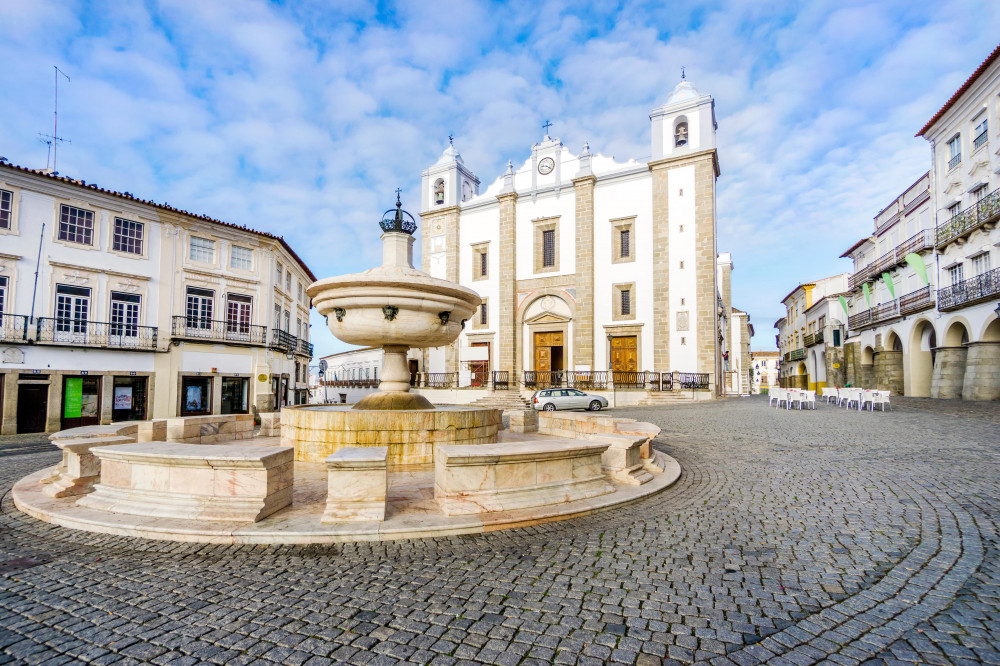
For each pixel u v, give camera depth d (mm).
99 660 2670
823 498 6113
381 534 4508
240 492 4836
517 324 34500
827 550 4332
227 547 4344
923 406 19547
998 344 20547
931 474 7211
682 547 4410
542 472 5535
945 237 23766
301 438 7516
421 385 34000
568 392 25297
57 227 19766
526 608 3246
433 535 4613
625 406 26938
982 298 20156
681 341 29453
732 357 55031
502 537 4633
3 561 4074
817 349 46000
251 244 25812
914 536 4660
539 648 2773
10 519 5211
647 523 5129
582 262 32312
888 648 2781
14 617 3154
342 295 7941
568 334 32719
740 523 5133
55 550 4301
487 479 5184
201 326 23812
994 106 20641
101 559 4098
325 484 6238
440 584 3611
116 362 20922
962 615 3146
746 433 12719
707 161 29359
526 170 35188
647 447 8016
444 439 7375
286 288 30812
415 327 7969
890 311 29438
